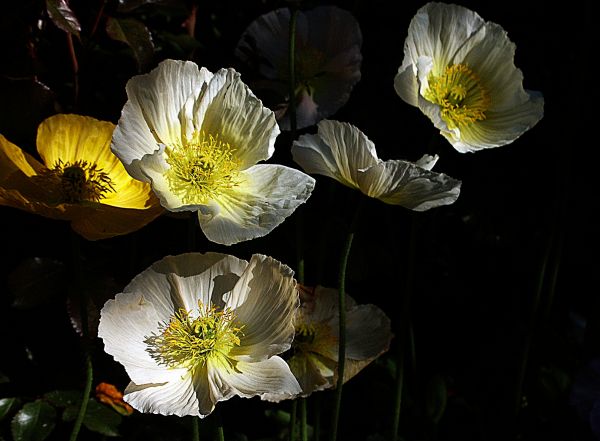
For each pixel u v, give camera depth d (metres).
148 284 0.63
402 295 0.84
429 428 0.80
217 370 0.63
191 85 0.63
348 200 0.83
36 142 0.68
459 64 0.71
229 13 0.83
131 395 0.61
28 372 0.75
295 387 0.62
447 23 0.70
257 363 0.63
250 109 0.64
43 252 0.76
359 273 0.80
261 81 0.76
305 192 0.63
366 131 0.85
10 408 0.71
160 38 0.77
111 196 0.67
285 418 0.78
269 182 0.64
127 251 0.77
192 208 0.61
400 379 0.73
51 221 0.75
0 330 0.75
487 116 0.71
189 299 0.64
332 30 0.78
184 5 0.75
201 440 0.75
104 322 0.62
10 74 0.72
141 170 0.61
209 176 0.63
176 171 0.63
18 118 0.71
